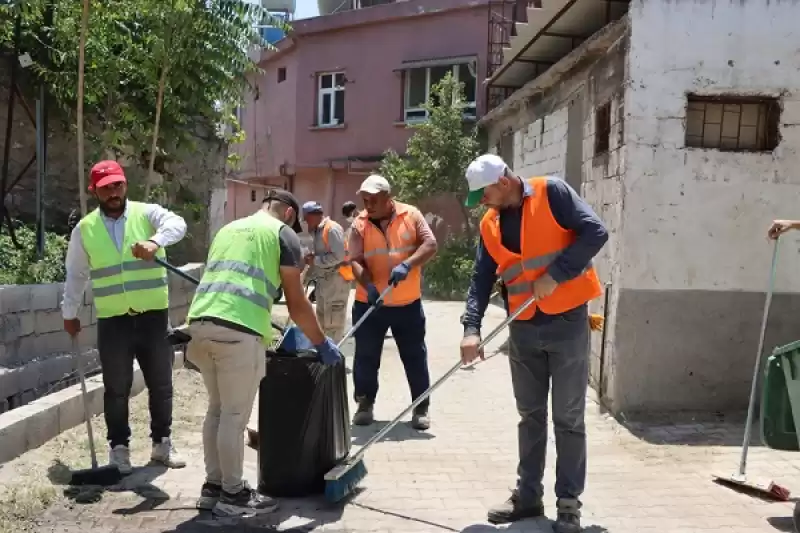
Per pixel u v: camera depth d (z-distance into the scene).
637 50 6.00
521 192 3.89
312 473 4.32
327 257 7.40
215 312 3.88
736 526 3.97
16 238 7.72
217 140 10.95
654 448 5.41
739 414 6.17
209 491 4.11
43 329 6.18
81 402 5.30
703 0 6.00
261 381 4.25
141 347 4.64
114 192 4.46
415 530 3.89
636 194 6.07
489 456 5.22
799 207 6.12
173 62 8.08
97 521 3.88
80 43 6.80
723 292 6.15
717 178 6.09
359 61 18.48
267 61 21.30
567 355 3.88
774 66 6.04
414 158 15.80
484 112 16.73
